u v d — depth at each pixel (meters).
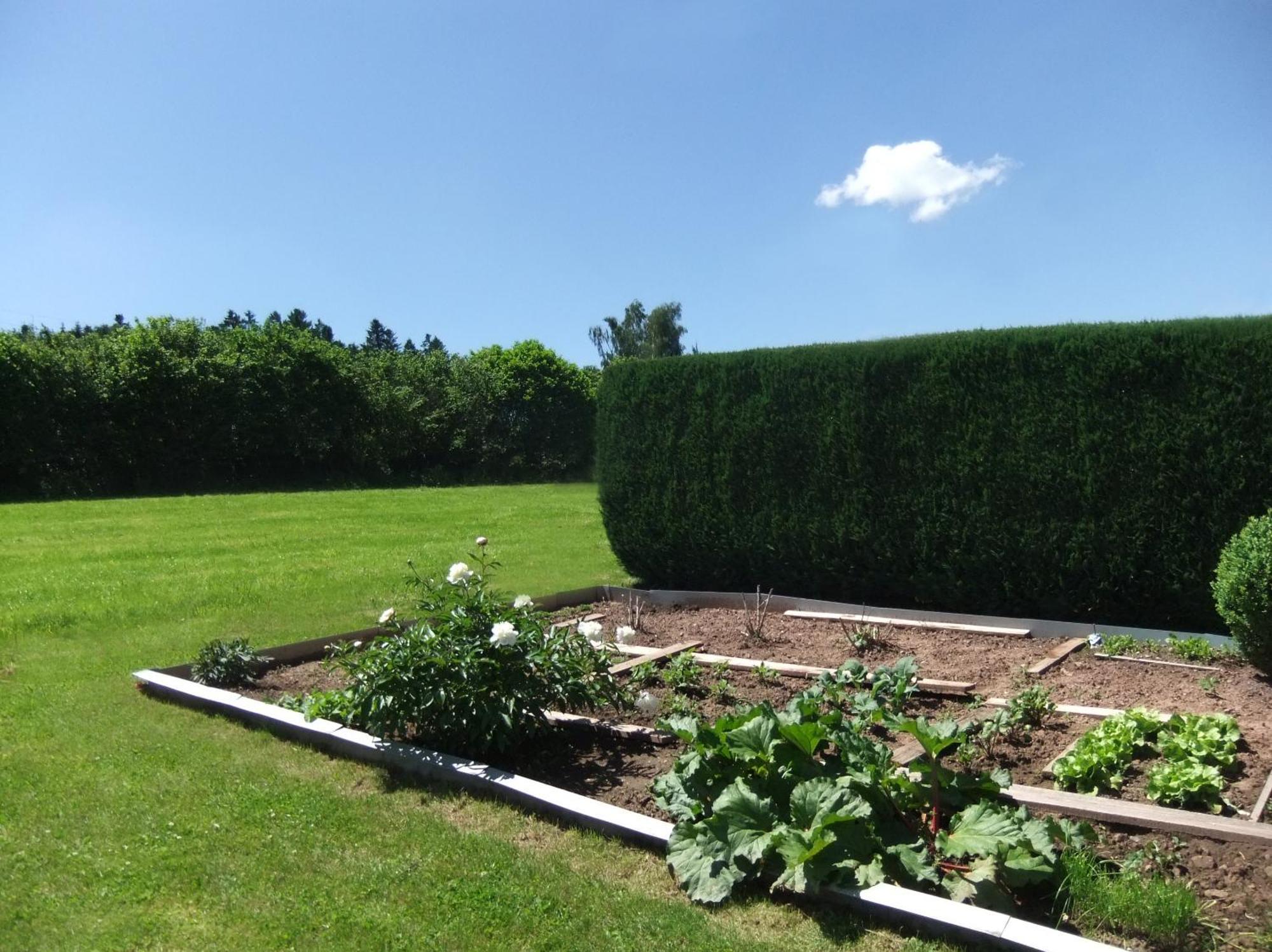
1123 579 7.69
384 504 23.02
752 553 9.93
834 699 5.55
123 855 3.96
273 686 6.71
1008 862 3.41
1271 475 6.90
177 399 29.67
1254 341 6.94
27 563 12.79
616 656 6.39
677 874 3.66
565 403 38.72
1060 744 4.92
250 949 3.26
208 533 16.61
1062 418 7.89
